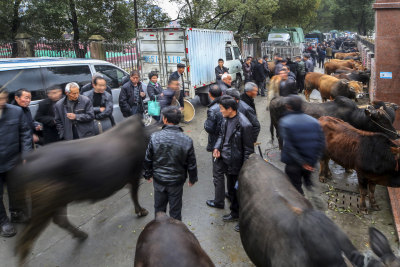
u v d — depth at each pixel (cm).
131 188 486
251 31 2683
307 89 1301
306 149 392
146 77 1172
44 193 361
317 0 2622
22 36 1302
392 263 224
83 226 486
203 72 1182
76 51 1380
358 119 653
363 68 1509
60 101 548
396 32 879
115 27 1655
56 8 1273
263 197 320
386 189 584
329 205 529
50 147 382
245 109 495
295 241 250
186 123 1020
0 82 551
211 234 466
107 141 426
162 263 249
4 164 441
